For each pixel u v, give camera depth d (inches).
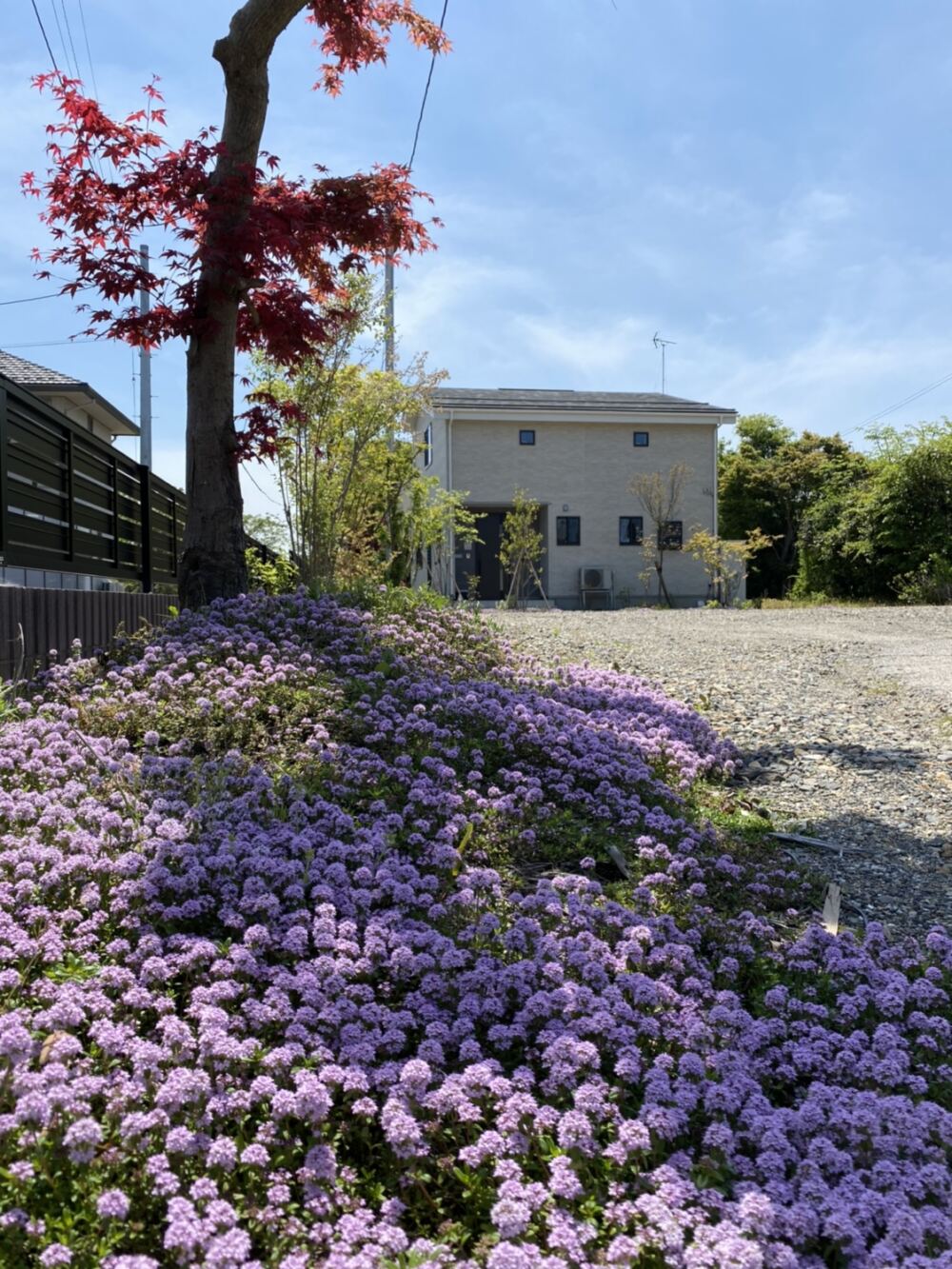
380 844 162.4
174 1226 78.7
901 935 164.6
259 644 274.8
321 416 506.3
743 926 154.8
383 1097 105.3
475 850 176.2
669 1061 111.8
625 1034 114.2
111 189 299.4
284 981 118.8
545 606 997.8
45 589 257.3
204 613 303.0
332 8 349.4
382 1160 97.9
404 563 682.8
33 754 184.4
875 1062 114.6
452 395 1140.5
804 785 247.1
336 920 140.2
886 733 294.8
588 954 131.5
